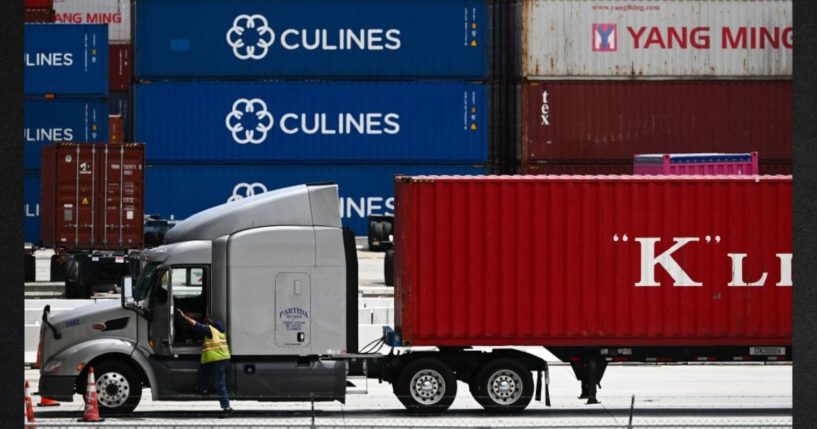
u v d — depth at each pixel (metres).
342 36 175.38
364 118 175.38
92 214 132.88
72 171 132.75
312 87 175.75
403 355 68.00
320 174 176.00
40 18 178.00
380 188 176.00
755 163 139.25
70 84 177.50
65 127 178.00
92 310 65.19
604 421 64.44
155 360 64.75
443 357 68.12
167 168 175.12
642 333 69.44
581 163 170.50
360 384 81.69
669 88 170.88
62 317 65.12
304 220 65.44
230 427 54.72
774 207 70.12
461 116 174.88
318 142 175.75
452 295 68.69
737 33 171.00
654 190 69.62
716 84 171.12
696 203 69.81
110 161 133.12
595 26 170.25
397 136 175.12
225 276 64.62
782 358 70.75
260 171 175.62
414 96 175.12
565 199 69.25
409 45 175.00
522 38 169.88
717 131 170.88
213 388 64.88
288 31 175.50
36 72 177.25
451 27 174.75
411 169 175.38
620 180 69.50
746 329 69.94
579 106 170.50
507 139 175.88
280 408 69.94
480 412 68.56
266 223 65.31
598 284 69.31
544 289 69.12
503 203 69.06
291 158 175.50
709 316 69.88
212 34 175.12
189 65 175.12
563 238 69.19
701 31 170.75
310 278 64.94
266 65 175.50
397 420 64.56
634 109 170.75
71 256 126.88
